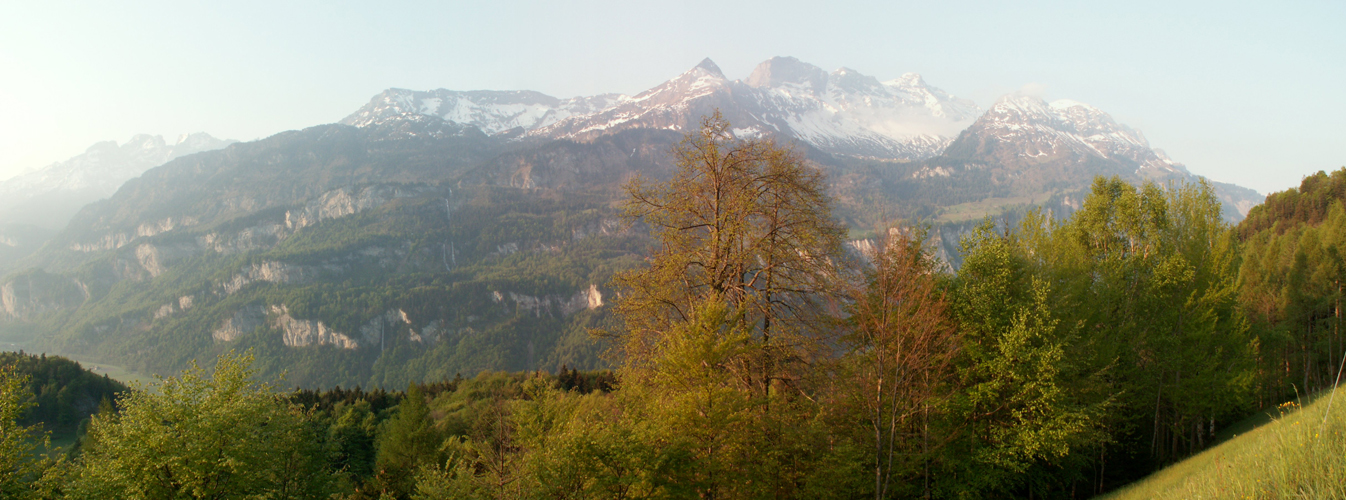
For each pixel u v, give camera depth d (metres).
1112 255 34.34
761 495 21.11
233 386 31.27
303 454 34.75
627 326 24.61
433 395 114.38
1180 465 26.50
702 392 20.16
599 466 20.64
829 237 24.42
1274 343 48.59
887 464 23.34
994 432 24.52
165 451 27.75
